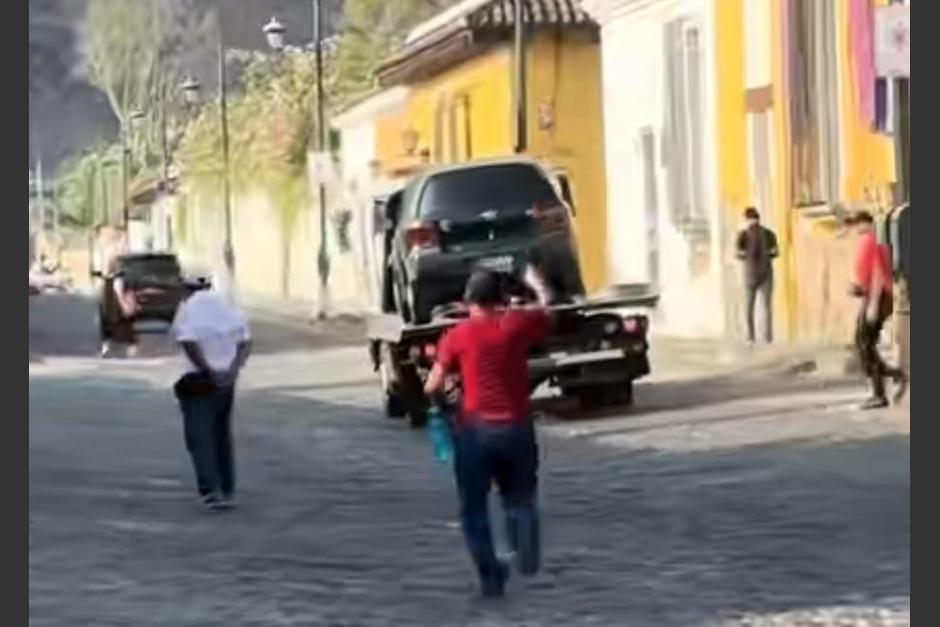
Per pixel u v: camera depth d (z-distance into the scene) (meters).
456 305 47.94
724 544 28.23
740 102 65.81
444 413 25.50
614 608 23.73
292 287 151.50
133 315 89.81
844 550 27.36
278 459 41.72
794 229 61.06
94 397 61.25
